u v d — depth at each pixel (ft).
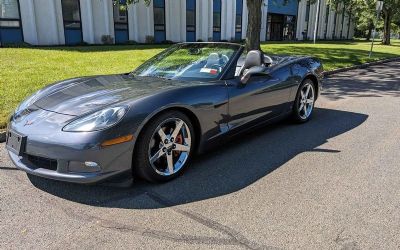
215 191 10.54
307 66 17.65
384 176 11.76
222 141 12.92
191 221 8.91
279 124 17.95
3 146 13.97
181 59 14.26
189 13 89.81
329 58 52.16
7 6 59.52
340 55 57.77
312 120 18.89
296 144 14.87
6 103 18.85
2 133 14.46
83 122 9.50
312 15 144.05
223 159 13.05
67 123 9.60
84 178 9.24
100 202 9.82
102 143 9.21
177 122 10.98
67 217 9.04
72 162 9.27
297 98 17.17
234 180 11.30
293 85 16.43
